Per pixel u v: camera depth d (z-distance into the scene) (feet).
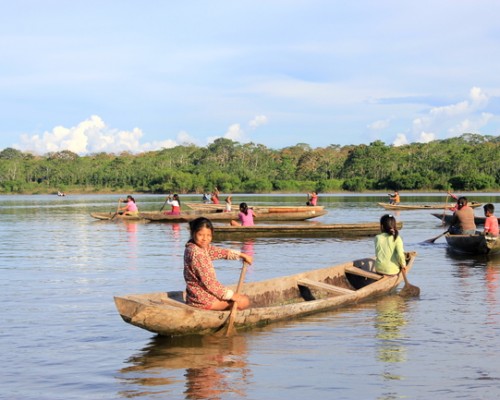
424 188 319.06
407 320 26.09
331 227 67.62
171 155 467.93
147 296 24.41
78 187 408.67
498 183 318.86
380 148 390.83
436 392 17.22
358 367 19.62
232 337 23.56
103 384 18.29
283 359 20.61
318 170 402.93
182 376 18.93
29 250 55.31
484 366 19.56
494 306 28.86
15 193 401.29
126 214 97.40
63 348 22.18
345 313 27.63
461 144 469.16
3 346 22.47
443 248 54.54
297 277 31.42
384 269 33.30
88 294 32.68
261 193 357.20
